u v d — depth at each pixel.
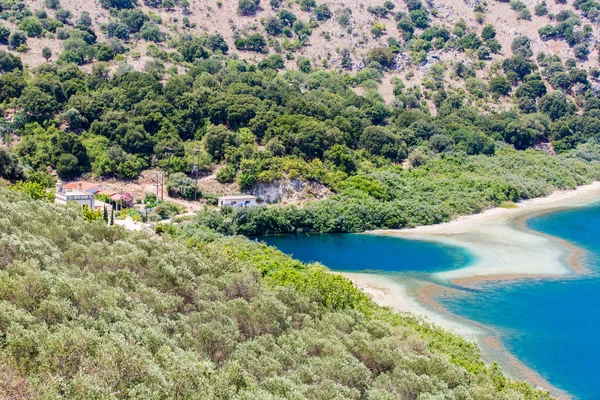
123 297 45.31
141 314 42.22
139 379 31.98
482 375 52.09
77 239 60.22
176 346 39.88
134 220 107.62
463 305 79.88
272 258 84.88
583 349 66.56
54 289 40.72
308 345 48.00
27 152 131.00
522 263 101.94
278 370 41.81
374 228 130.12
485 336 69.38
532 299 82.94
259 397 34.09
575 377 60.00
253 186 138.00
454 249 111.81
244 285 59.06
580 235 124.00
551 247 113.50
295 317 55.66
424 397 42.41
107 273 49.66
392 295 83.44
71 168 130.00
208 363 36.16
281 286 62.19
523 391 52.09
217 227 117.44
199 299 52.72
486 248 112.50
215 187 136.88
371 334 56.50
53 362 31.66
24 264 43.72
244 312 50.34
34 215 61.91
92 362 31.92
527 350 65.94
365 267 99.06
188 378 33.19
